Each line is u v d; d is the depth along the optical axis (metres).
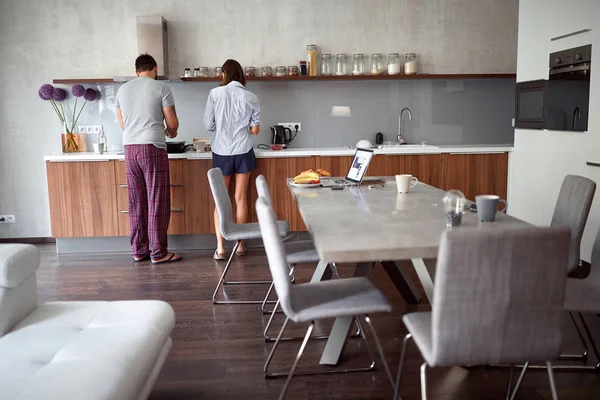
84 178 5.18
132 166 4.79
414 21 5.78
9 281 2.24
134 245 4.98
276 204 5.34
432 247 1.96
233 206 5.29
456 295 1.69
